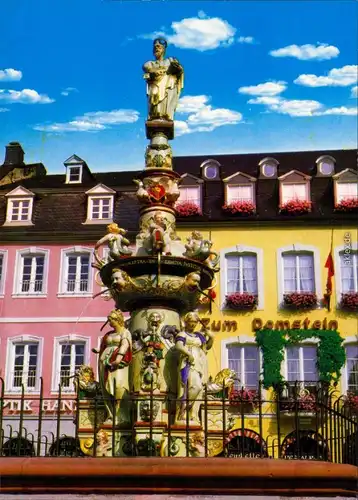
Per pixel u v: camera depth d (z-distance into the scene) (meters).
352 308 25.41
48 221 26.72
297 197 26.84
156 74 9.80
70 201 27.14
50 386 24.67
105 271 9.07
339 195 26.72
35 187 27.41
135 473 5.98
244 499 5.94
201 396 7.97
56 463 6.10
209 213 26.81
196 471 5.97
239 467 6.00
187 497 5.95
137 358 8.34
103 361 7.98
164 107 9.77
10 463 6.09
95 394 8.30
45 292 25.94
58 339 25.39
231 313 25.62
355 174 26.73
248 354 25.27
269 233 26.52
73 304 25.72
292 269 26.25
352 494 5.97
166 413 7.94
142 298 8.73
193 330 8.19
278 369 24.70
